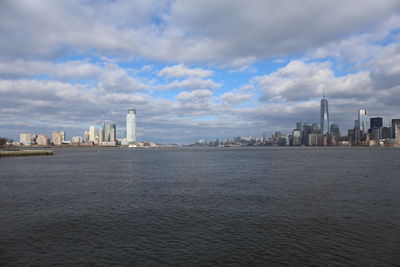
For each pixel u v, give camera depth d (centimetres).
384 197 4088
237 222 2838
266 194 4362
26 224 2792
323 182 5672
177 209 3406
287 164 10931
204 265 1888
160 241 2316
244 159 14762
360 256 2009
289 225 2728
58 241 2323
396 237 2380
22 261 1952
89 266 1878
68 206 3600
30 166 10281
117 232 2542
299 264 1894
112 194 4450
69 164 11325
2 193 4575
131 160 14300
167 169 8988
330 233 2486
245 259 1970
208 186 5253
